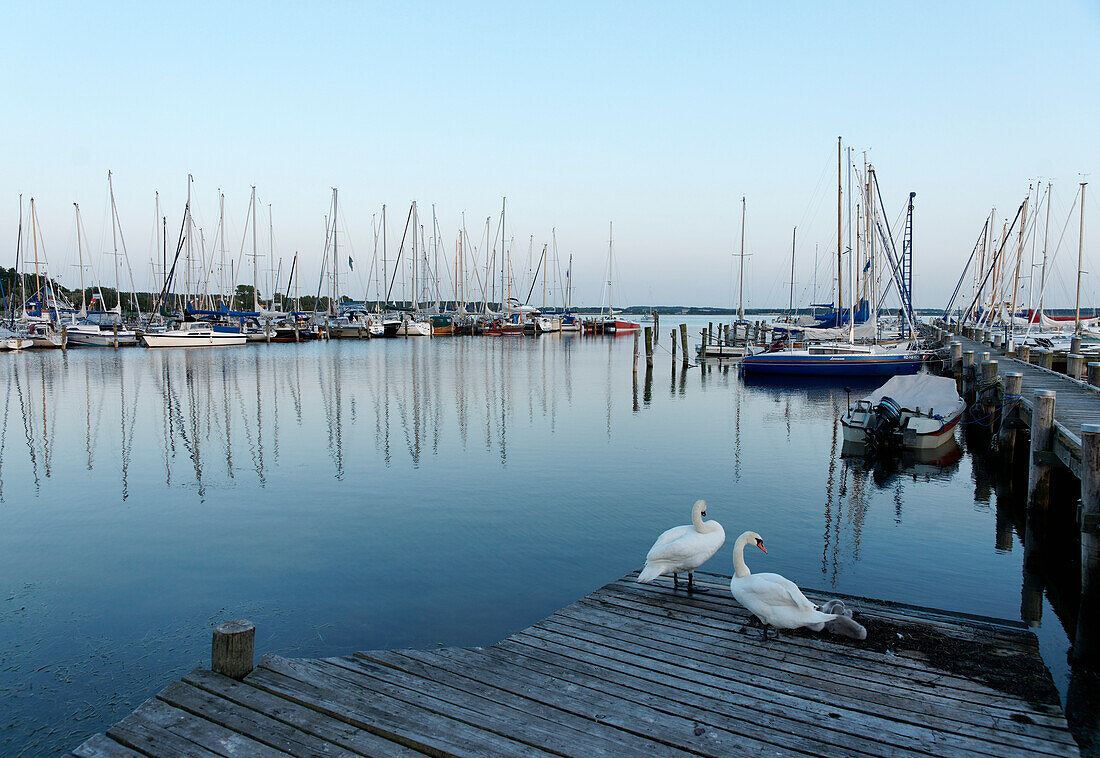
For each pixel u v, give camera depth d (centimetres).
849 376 3700
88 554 1135
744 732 493
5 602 948
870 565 1078
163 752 464
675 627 676
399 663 600
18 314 6844
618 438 2119
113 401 2881
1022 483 1590
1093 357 3334
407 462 1800
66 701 703
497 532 1238
